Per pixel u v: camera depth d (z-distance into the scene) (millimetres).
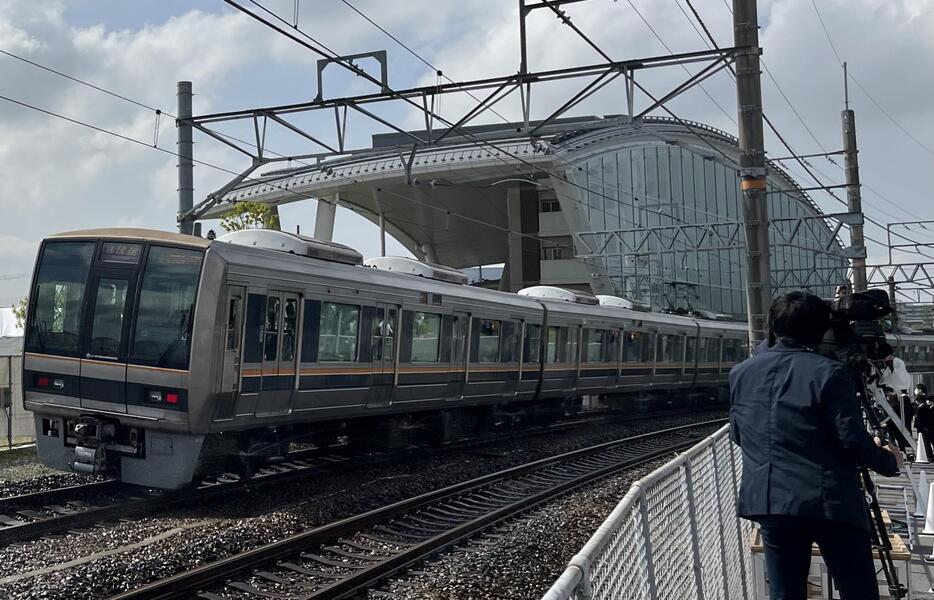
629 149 56406
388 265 18297
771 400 4125
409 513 11555
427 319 17234
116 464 12180
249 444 13227
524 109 15891
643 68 15086
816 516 3932
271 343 12805
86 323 12016
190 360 11383
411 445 18344
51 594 7340
